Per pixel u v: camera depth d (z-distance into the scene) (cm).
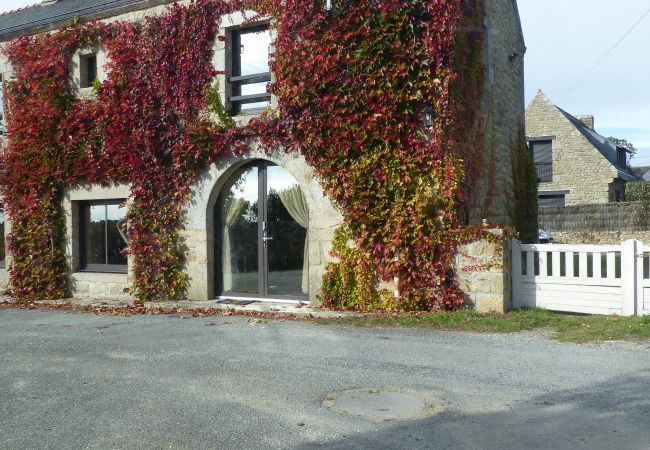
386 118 886
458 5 882
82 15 1164
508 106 1269
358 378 555
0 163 1244
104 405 495
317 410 470
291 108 946
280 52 947
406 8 877
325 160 929
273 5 966
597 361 593
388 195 894
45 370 612
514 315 806
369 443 402
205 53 1043
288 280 1010
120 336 782
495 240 835
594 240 2356
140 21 1105
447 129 878
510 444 395
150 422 452
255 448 400
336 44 910
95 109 1134
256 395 511
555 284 846
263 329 801
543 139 3011
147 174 1084
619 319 760
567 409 457
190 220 1062
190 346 708
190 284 1062
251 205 1041
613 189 2994
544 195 3017
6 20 1438
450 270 862
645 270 979
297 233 1002
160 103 1076
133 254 1095
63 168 1176
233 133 1002
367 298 905
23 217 1220
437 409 465
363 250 908
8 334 824
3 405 501
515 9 1340
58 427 447
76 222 1199
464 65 951
